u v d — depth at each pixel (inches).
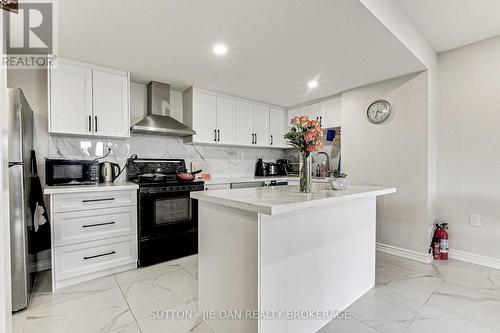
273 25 71.3
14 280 70.4
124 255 97.0
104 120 102.2
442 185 111.7
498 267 98.0
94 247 90.4
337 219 71.0
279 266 55.7
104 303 75.2
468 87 104.0
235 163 163.2
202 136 133.2
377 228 120.6
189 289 83.5
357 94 127.0
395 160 113.2
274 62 96.9
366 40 79.1
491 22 87.1
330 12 64.7
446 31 93.4
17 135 70.2
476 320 66.8
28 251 79.5
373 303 75.9
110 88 103.3
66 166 96.0
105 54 91.0
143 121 113.2
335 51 87.2
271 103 162.2
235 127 146.9
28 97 96.7
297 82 120.5
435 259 109.1
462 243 107.3
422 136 104.9
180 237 111.6
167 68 104.4
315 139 68.2
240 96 146.0
